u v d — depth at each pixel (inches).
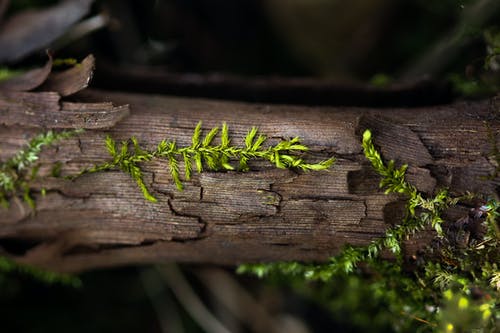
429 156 10.5
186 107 11.3
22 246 11.9
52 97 10.8
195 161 10.7
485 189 10.4
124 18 15.4
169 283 15.0
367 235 10.8
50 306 15.0
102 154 10.8
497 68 12.1
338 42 16.8
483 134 10.5
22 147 10.9
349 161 10.5
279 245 11.2
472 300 11.1
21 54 13.3
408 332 12.6
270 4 16.8
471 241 10.6
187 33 16.3
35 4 15.2
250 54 17.4
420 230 10.7
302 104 12.8
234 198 10.7
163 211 10.9
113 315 15.4
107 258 12.0
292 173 10.5
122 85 13.1
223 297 15.1
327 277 11.2
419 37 16.0
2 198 11.1
